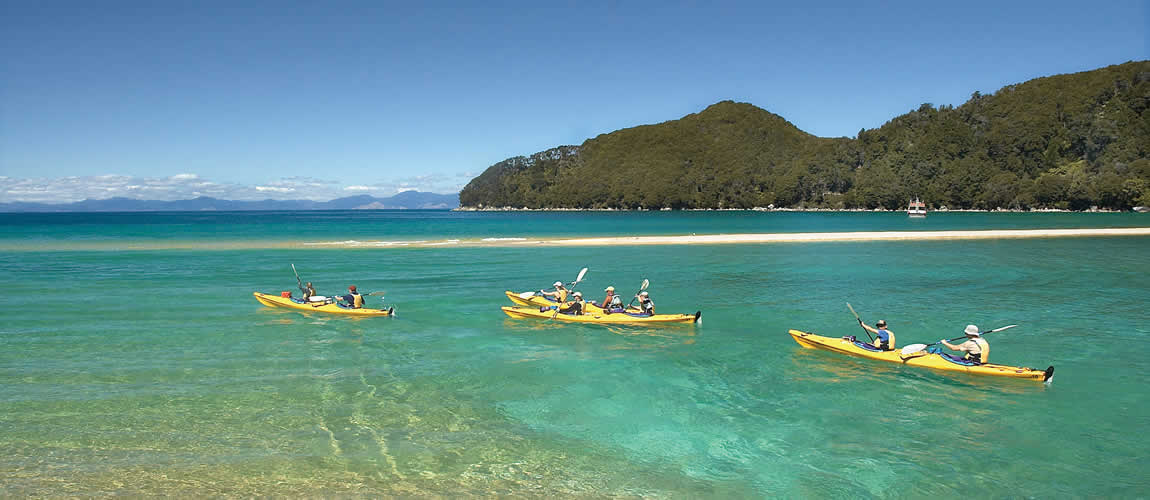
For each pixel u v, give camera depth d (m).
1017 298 23.66
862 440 10.32
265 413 11.01
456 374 13.72
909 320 19.84
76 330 17.38
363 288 26.00
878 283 27.89
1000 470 9.27
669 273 31.61
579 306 19.44
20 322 18.36
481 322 19.30
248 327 18.14
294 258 38.53
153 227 90.19
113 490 8.09
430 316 20.12
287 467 8.88
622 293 25.39
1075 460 9.62
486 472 8.93
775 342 16.94
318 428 10.37
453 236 64.88
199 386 12.46
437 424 10.72
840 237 60.25
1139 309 21.36
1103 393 12.66
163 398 11.68
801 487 8.71
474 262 36.53
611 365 14.62
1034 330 18.28
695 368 14.41
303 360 14.63
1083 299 23.44
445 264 35.34
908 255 41.59
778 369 14.36
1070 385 13.19
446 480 8.65
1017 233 65.19
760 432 10.62
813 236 61.12
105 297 22.98
